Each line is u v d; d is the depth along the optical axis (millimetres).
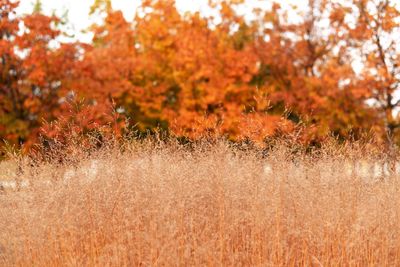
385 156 7914
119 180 7105
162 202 6641
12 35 16422
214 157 7551
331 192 6816
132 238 6840
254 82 16750
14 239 6828
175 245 6434
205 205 7309
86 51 16750
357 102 15000
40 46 16328
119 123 15195
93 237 7094
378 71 14984
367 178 7590
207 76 16266
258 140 8016
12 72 16297
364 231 6773
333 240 6578
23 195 7000
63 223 6824
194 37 16672
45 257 6750
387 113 14781
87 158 7727
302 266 6785
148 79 17500
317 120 14750
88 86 16062
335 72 15250
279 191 6934
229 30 17391
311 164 7473
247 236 7047
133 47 18016
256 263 6625
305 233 6805
